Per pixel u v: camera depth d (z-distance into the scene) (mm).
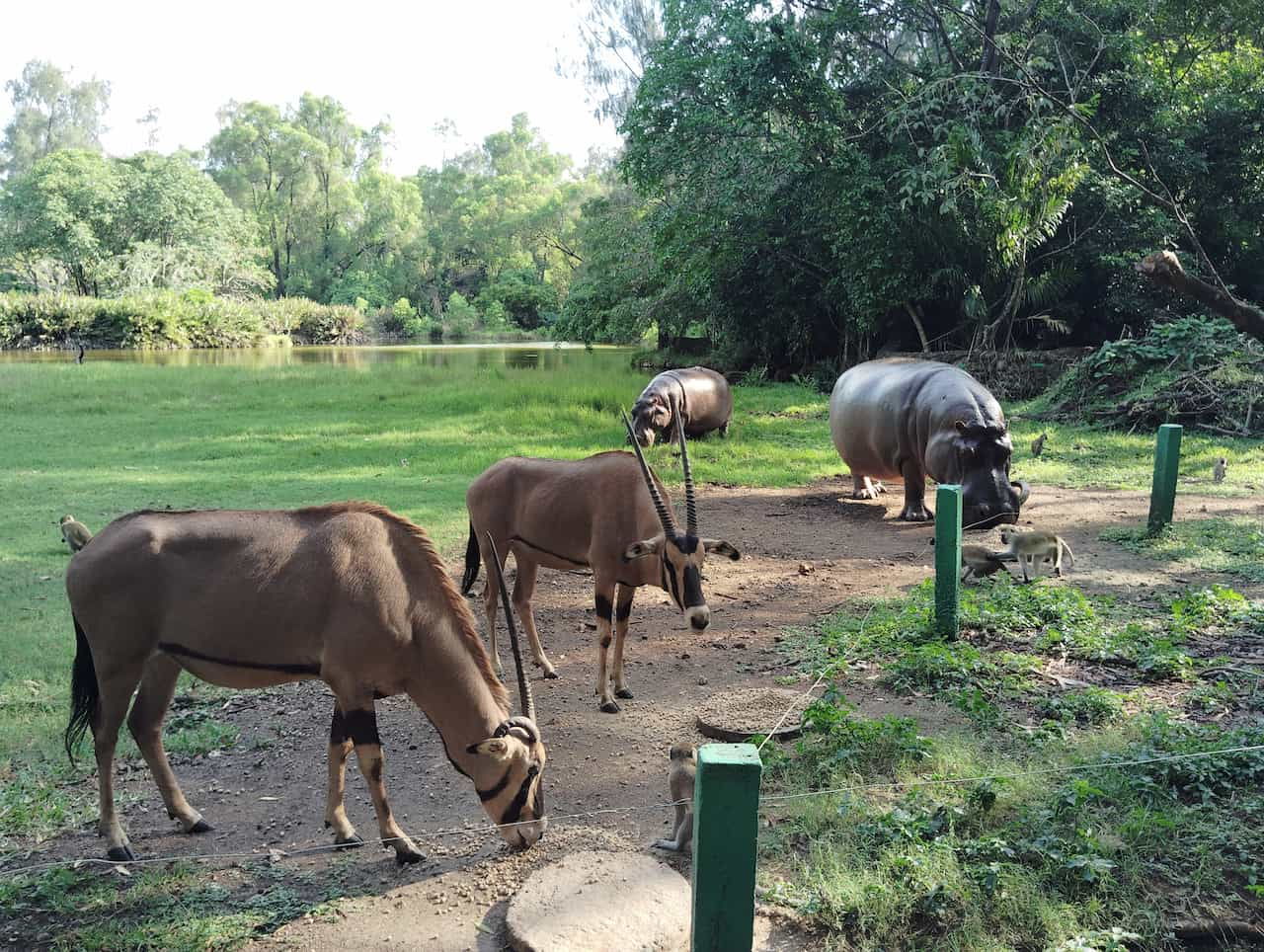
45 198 71312
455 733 5195
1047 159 24531
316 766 6414
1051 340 30109
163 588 5219
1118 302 28297
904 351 31312
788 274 32375
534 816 5156
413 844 5242
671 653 8383
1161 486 11516
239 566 5188
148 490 14531
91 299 63250
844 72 29641
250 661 5254
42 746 6523
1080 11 28344
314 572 5121
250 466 16750
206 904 4816
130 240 75312
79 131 115500
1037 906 4441
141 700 5488
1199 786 5523
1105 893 4602
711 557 11633
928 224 26609
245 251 84000
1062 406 22000
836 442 15188
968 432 12211
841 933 4457
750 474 16844
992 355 25656
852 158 26984
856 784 5664
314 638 5152
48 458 17438
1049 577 10141
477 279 97812
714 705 6996
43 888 4887
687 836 5078
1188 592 9102
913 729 6227
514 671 8070
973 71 28562
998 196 25578
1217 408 19719
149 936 4547
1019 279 26656
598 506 7211
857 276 27844
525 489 7695
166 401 26672
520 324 86062
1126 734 6180
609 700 7148
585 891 4641
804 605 9672
